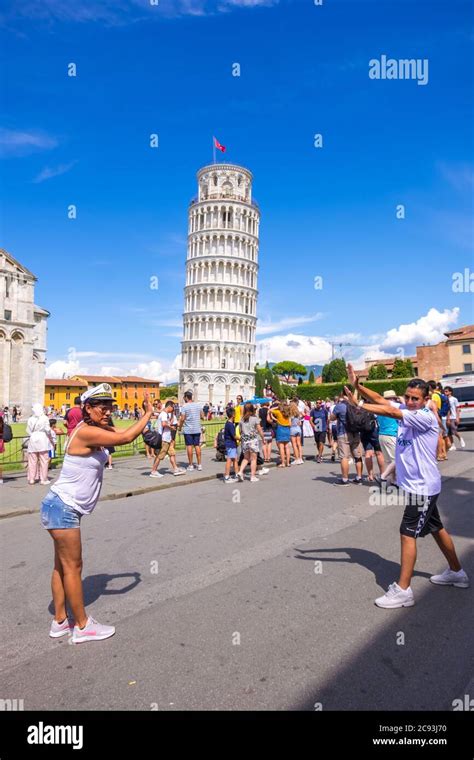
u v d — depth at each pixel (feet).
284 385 365.61
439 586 17.76
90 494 14.47
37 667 12.86
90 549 23.06
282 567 19.98
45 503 14.19
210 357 313.73
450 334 250.98
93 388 14.76
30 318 230.48
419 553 21.65
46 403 389.60
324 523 26.99
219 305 319.06
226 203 322.55
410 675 12.07
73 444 14.34
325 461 56.49
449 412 53.62
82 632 14.10
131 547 23.26
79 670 12.66
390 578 18.60
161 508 32.07
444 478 40.14
